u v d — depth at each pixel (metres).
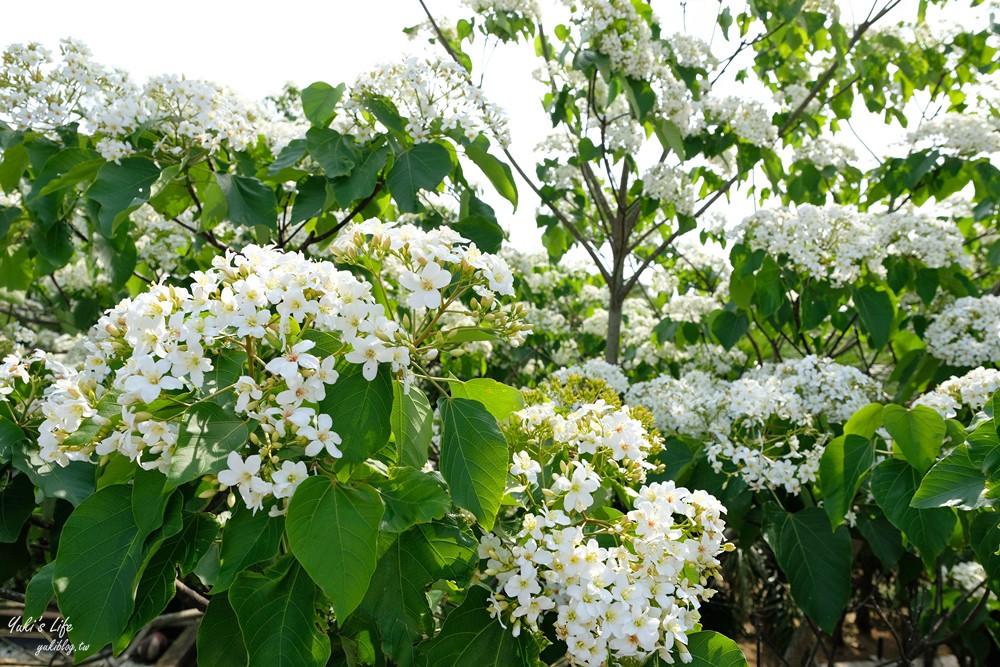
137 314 1.54
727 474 3.33
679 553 1.72
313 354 1.61
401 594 1.70
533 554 1.69
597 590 1.60
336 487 1.45
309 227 3.74
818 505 3.35
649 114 4.47
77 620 1.47
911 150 4.89
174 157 2.96
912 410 2.67
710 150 4.84
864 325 4.06
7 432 2.20
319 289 1.53
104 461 1.64
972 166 4.81
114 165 2.80
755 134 4.64
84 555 1.53
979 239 5.70
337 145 2.87
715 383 4.66
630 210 5.11
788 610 4.73
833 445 2.85
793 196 5.21
